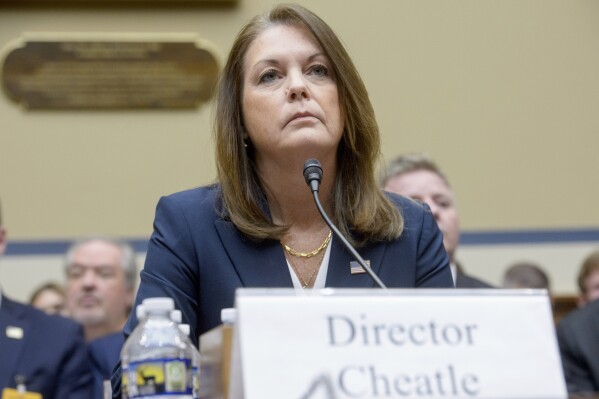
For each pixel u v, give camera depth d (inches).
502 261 582.2
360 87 212.5
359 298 140.7
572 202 589.3
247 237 206.2
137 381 151.4
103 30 572.4
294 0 589.3
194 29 577.0
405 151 586.2
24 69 568.4
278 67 206.4
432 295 143.3
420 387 138.1
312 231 213.0
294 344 136.4
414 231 213.3
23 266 560.7
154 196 571.8
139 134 574.6
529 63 597.3
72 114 573.9
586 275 469.1
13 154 568.4
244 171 211.9
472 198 586.2
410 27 594.9
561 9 600.7
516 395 140.7
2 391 338.0
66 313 490.9
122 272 468.8
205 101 575.2
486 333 142.9
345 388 135.7
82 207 568.4
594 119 594.9
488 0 600.1
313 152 203.0
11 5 571.2
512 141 592.1
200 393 156.4
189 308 201.8
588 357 368.8
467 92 593.3
